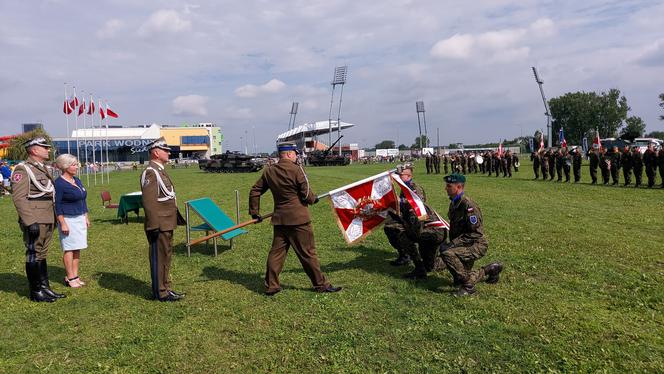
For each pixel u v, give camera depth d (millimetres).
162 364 4031
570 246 8086
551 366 3844
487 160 30797
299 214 5715
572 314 4926
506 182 24172
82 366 4031
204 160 53031
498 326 4645
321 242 9141
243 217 13461
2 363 4086
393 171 6797
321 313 5141
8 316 5223
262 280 6562
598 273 6422
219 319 5043
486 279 6113
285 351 4234
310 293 5863
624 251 7668
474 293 5656
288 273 6898
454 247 5648
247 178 34219
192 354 4215
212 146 114250
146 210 5633
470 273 5734
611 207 13500
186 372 3902
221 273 7004
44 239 5844
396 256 7879
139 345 4418
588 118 110875
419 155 83000
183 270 7230
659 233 9305
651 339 4270
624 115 109125
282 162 5742
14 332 4789
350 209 6621
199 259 7938
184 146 96875
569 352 4051
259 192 5934
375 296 5672
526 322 4730
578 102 111188
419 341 4383
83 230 6469
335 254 8078
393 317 4973
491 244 8406
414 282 6250
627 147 20906
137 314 5254
